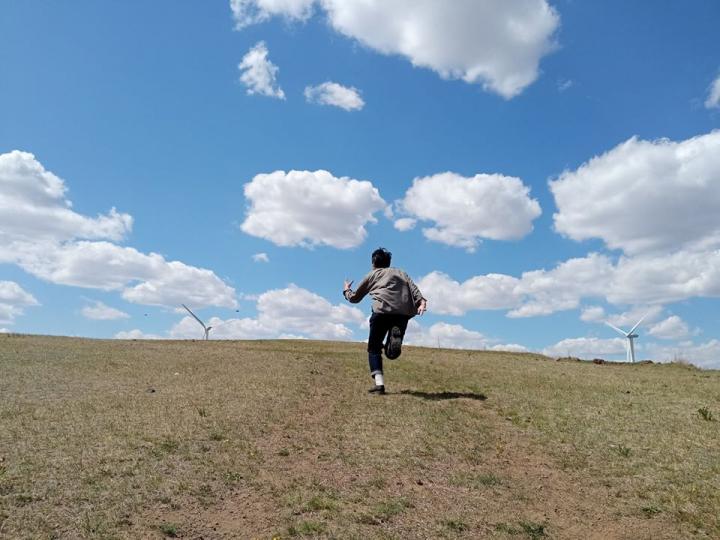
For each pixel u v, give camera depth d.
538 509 4.16
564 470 4.92
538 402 7.24
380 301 7.64
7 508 3.60
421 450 5.23
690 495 4.33
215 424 5.69
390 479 4.55
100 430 5.30
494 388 8.20
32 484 3.97
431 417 6.33
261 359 10.80
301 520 3.75
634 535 3.77
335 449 5.20
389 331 7.46
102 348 12.29
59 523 3.47
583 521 3.98
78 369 8.95
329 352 13.41
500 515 4.02
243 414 6.13
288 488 4.27
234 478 4.37
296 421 6.03
